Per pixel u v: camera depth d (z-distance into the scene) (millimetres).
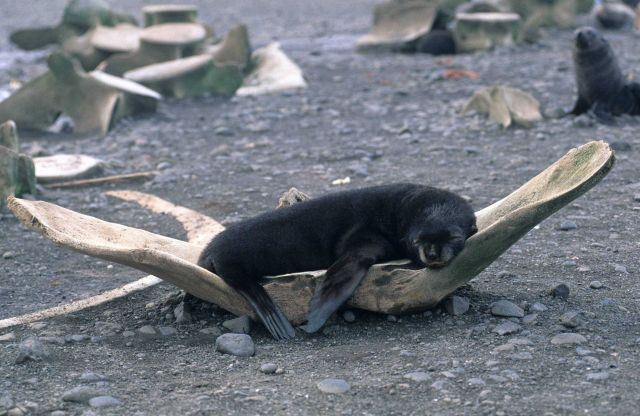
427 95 21500
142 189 14617
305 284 8172
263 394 6816
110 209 13570
